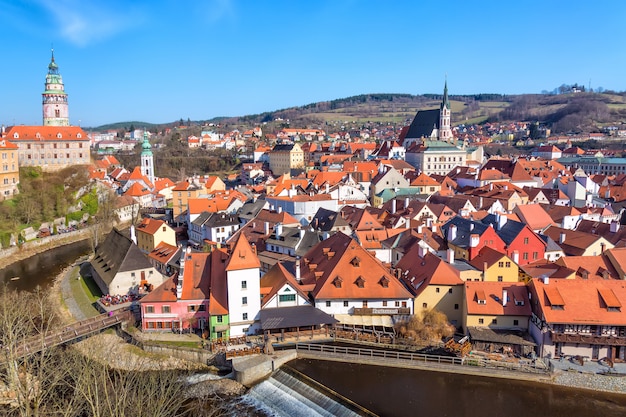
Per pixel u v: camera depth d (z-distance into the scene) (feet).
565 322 237.86
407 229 381.60
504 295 259.19
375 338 262.47
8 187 574.15
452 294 277.85
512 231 355.77
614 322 237.45
